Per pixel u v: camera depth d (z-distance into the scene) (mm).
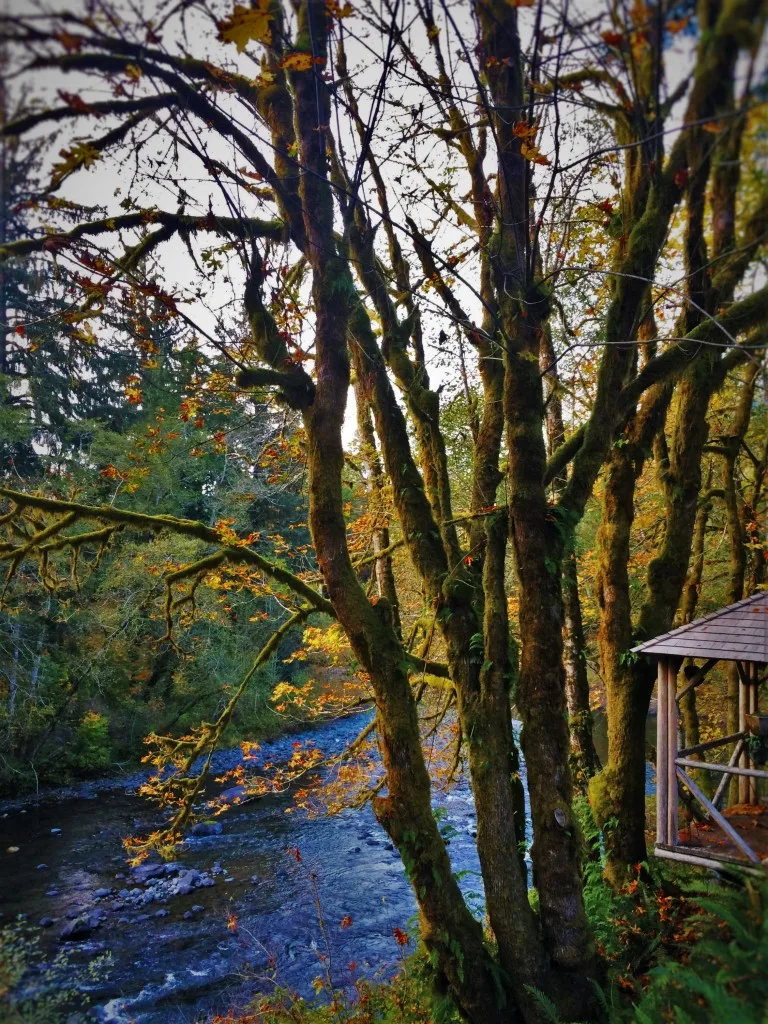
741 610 6250
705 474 11258
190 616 11945
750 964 3135
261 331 5438
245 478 16266
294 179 5488
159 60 3908
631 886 6148
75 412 15414
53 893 11195
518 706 5047
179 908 10750
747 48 2645
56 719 17453
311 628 8617
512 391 5281
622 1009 4613
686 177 4250
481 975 4723
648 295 5777
